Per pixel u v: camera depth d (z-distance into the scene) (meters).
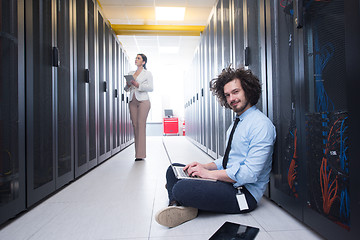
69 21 2.34
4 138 1.39
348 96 0.93
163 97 10.70
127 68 6.04
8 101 1.43
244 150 1.48
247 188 1.49
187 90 7.50
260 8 1.83
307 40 1.24
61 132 2.14
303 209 1.29
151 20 5.57
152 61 9.36
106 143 3.82
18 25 1.51
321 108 1.14
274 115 1.65
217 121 3.46
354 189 0.91
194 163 1.54
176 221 1.32
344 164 1.00
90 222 1.41
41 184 1.77
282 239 1.17
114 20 5.57
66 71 2.27
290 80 1.43
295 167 1.38
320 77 1.14
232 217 1.45
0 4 1.36
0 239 1.22
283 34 1.50
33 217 1.50
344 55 0.98
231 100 1.51
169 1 4.66
